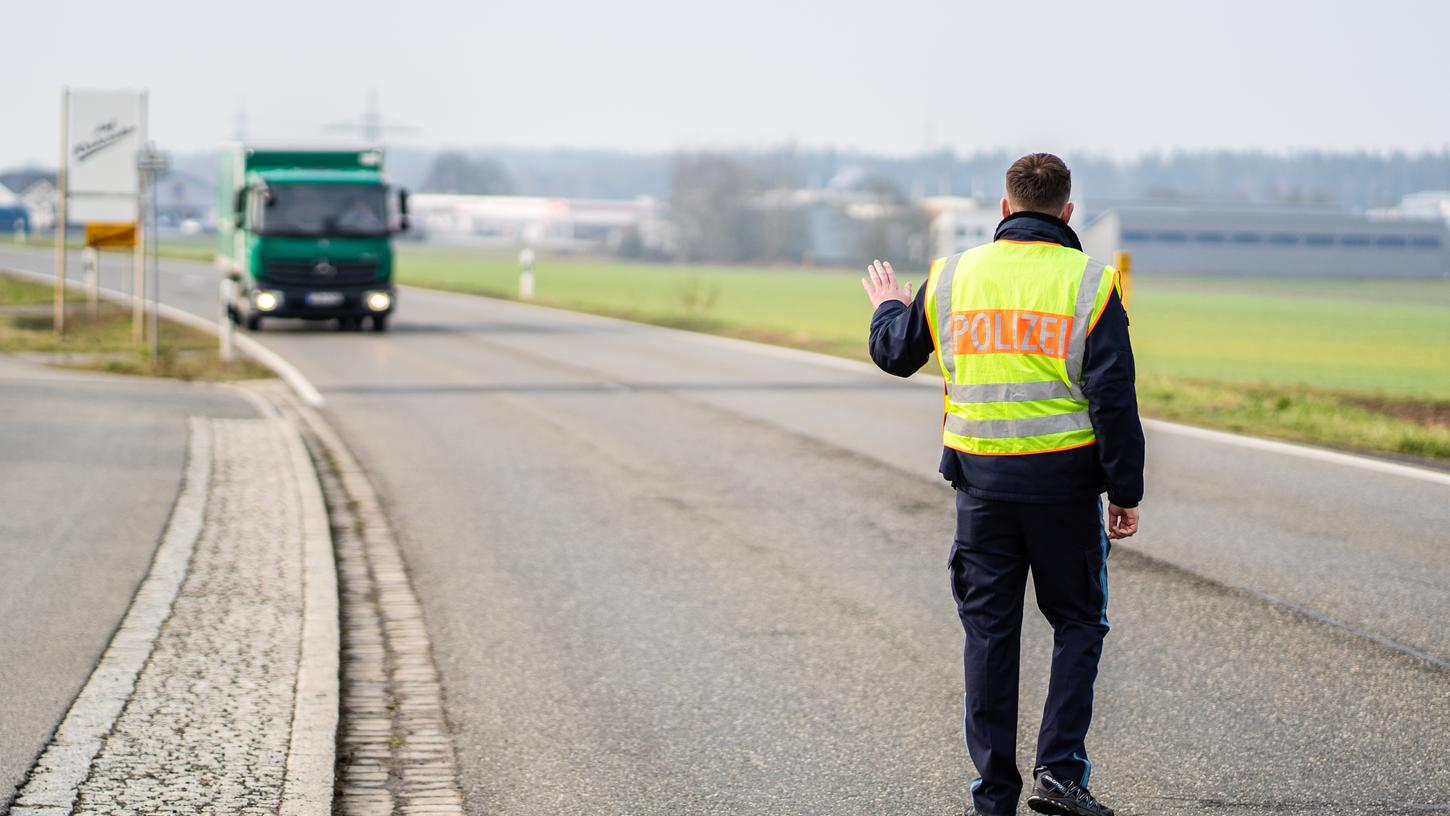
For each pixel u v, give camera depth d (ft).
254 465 68.49
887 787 29.12
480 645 39.91
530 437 80.69
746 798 28.53
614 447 77.00
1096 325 25.62
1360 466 71.82
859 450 76.23
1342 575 47.62
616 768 30.30
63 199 143.54
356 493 63.31
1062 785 26.48
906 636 40.70
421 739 32.19
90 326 162.09
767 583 47.01
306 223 156.15
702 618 42.73
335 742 30.81
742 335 165.68
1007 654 26.86
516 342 150.00
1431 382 142.92
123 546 50.49
